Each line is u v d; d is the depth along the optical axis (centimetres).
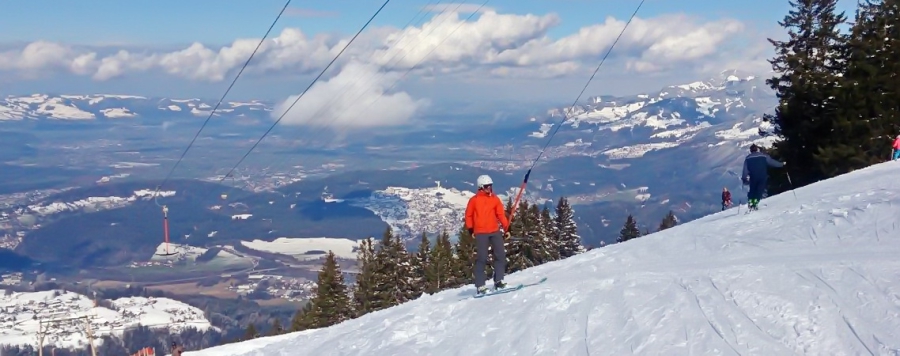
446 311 1057
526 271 1481
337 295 5569
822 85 4203
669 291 855
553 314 880
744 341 655
